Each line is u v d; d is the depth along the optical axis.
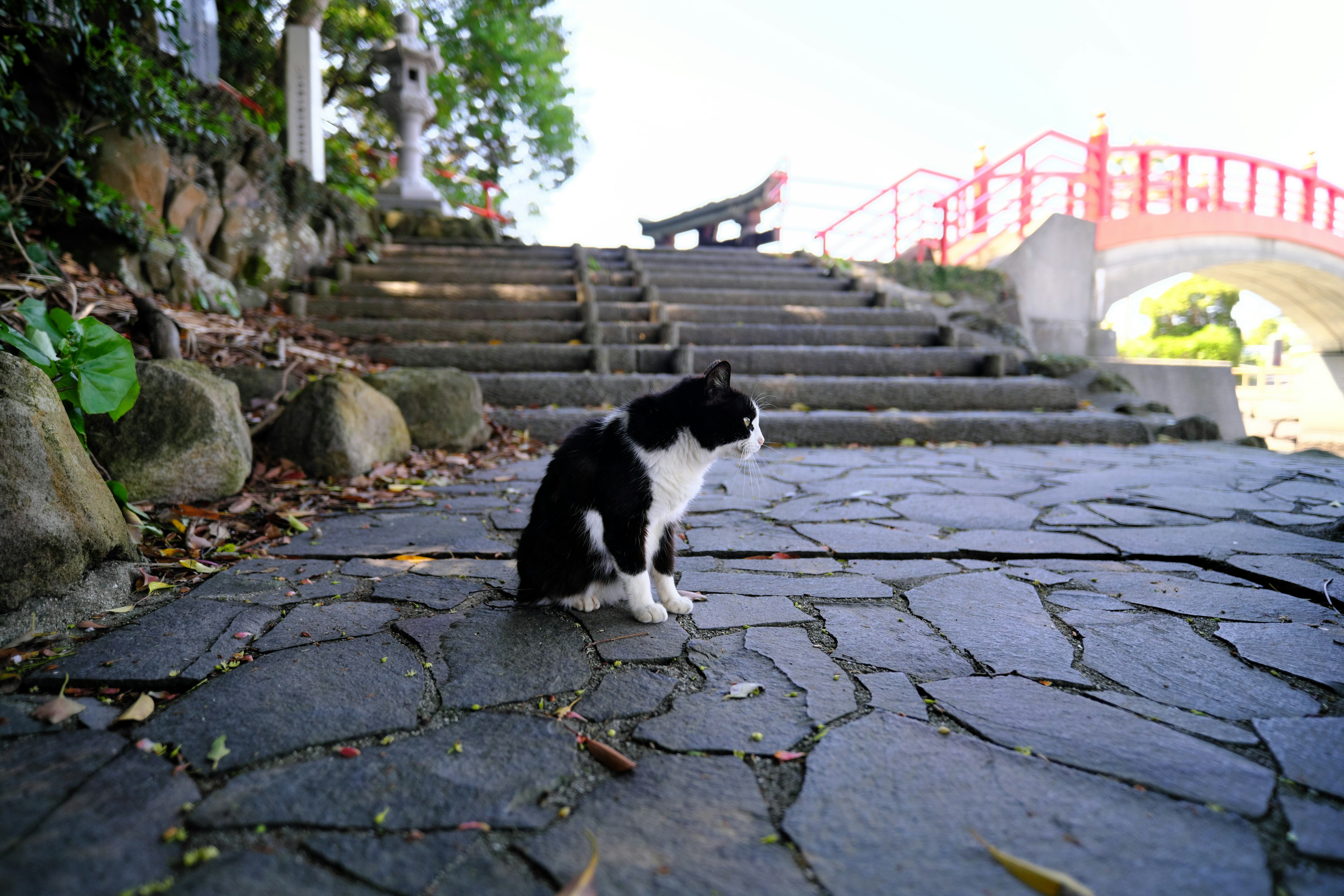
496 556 3.09
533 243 11.29
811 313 8.93
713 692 1.89
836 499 4.22
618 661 2.08
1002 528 3.55
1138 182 12.44
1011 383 7.43
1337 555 3.00
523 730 1.69
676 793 1.45
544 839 1.31
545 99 16.64
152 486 3.37
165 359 3.99
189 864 1.22
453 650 2.14
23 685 1.86
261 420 4.52
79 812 1.35
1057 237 11.36
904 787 1.46
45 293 4.16
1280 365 20.95
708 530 3.54
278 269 7.89
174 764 1.53
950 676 1.98
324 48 13.95
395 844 1.29
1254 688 1.88
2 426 2.13
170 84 5.79
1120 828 1.32
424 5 15.19
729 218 16.55
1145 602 2.54
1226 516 3.73
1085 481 4.71
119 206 5.21
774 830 1.33
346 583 2.72
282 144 10.32
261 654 2.08
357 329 7.38
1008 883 1.19
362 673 1.97
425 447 5.21
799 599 2.61
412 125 12.03
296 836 1.31
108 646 2.10
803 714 1.77
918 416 6.57
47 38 4.55
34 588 2.15
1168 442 6.73
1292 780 1.46
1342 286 14.43
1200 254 12.62
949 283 11.05
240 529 3.33
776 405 7.05
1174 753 1.57
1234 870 1.21
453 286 8.66
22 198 4.75
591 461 2.39
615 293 9.06
